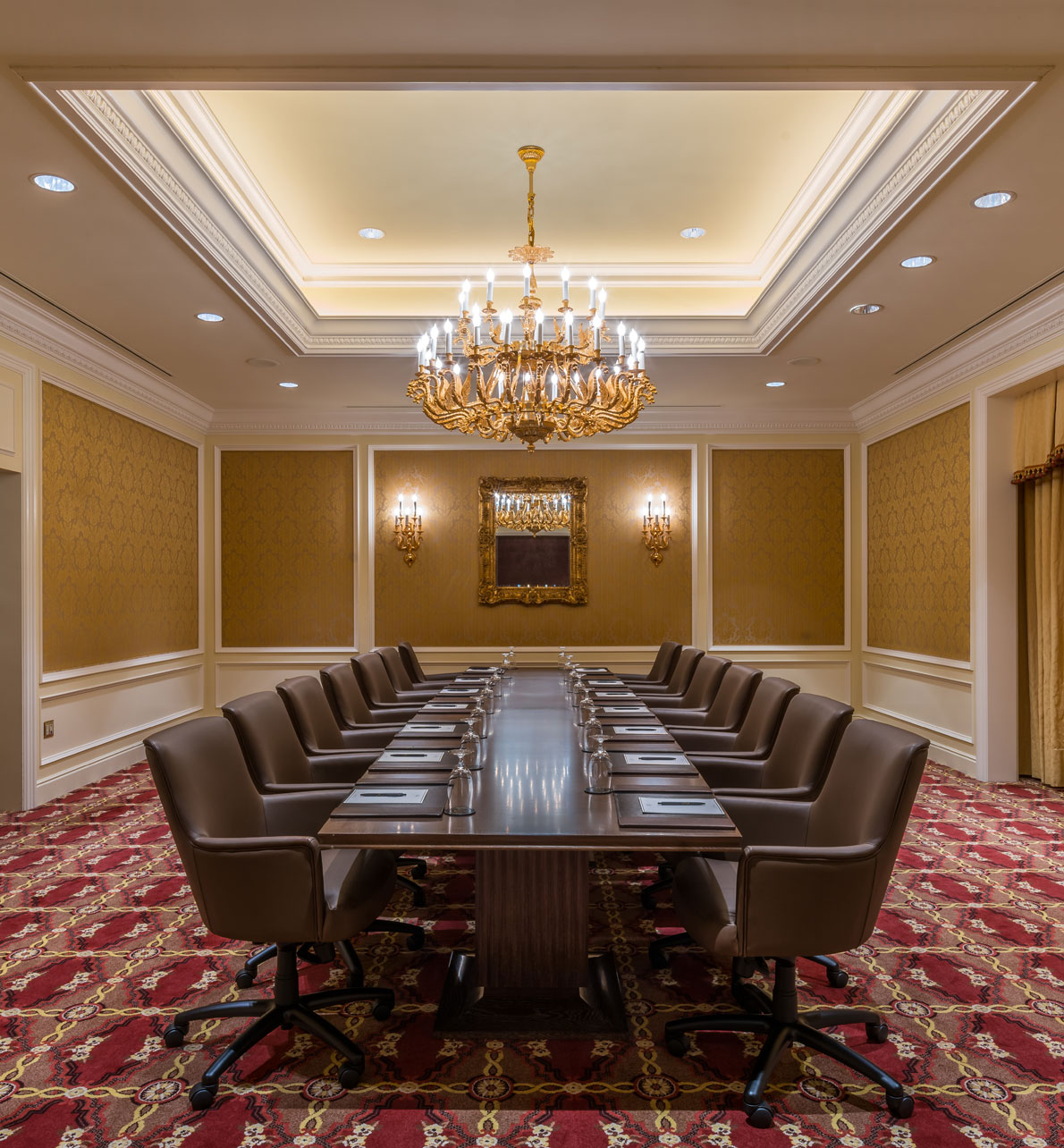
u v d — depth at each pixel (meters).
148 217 3.56
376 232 5.20
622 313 5.97
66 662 5.28
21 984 2.69
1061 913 3.30
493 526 7.60
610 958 2.77
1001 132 2.95
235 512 7.62
